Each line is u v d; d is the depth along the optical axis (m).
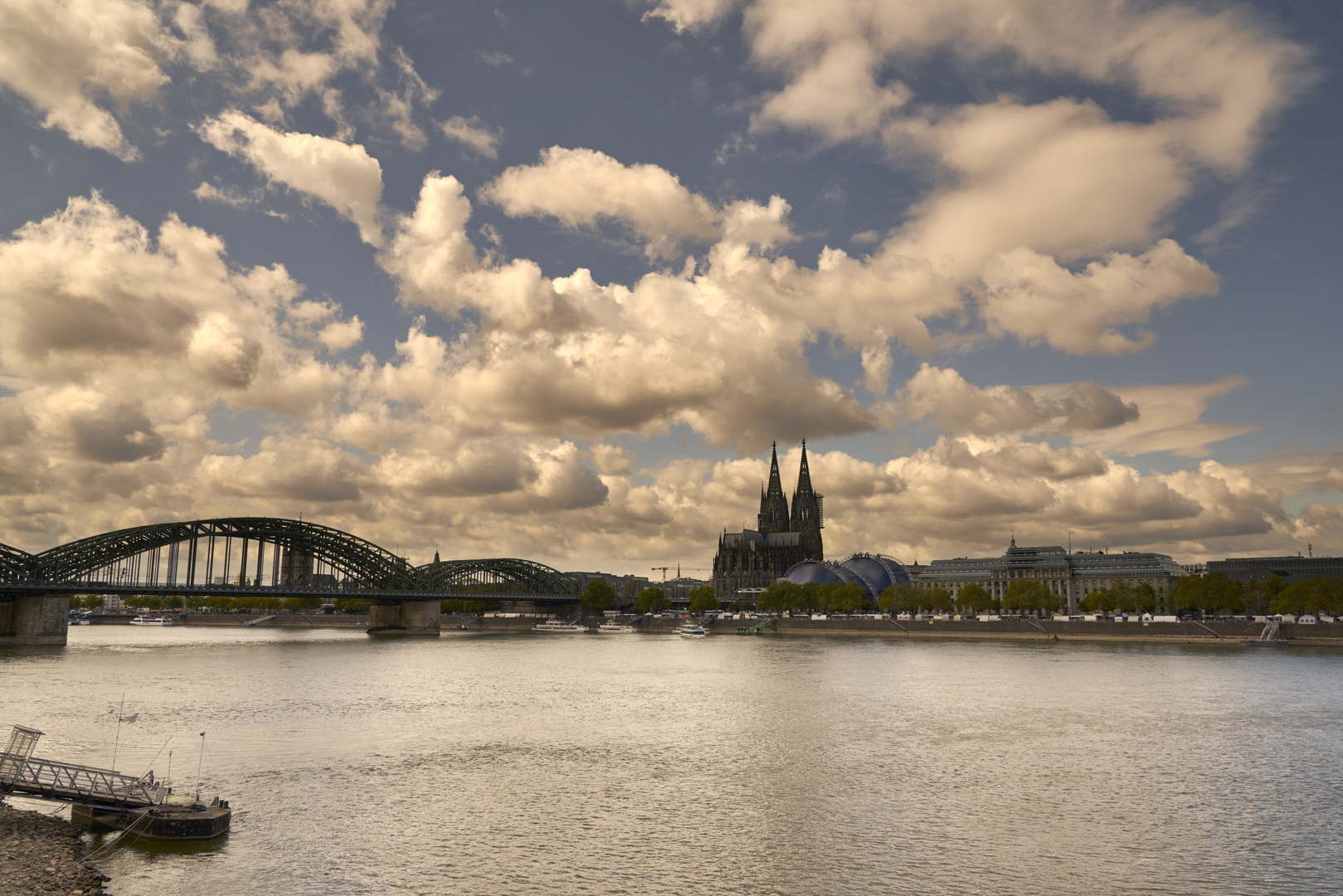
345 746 74.88
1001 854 47.84
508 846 48.38
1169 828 52.38
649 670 146.50
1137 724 86.19
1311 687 113.50
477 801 57.06
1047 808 56.34
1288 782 63.12
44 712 89.31
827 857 47.16
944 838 50.50
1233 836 50.97
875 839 50.28
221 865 44.50
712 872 44.84
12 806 53.34
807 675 134.12
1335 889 42.91
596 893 41.97
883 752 73.31
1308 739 78.38
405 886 42.34
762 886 43.03
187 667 142.50
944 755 72.25
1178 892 42.75
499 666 153.12
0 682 116.31
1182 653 171.00
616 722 88.75
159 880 42.34
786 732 82.88
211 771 64.56
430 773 64.81
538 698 107.56
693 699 106.88
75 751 70.12
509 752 73.12
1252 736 80.06
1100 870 45.44
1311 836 50.78
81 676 124.62
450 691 113.88
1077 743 76.94
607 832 51.03
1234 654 168.00
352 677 130.38
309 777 63.16
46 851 45.72
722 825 52.44
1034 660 157.00
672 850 48.16
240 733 80.31
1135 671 135.00
